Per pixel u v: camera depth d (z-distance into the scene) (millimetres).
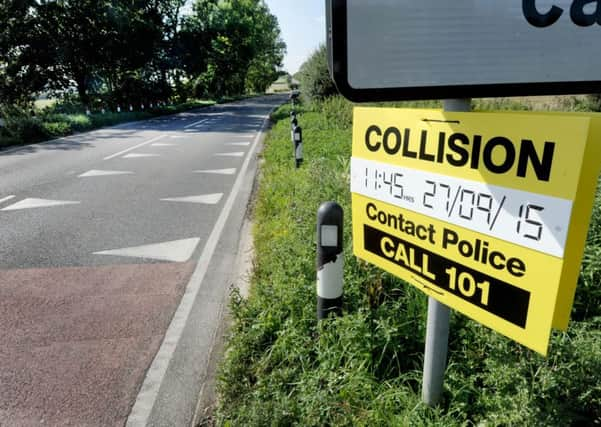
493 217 1206
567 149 979
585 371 1751
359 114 1661
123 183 7152
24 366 2504
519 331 1209
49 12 22625
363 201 1741
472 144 1214
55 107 21828
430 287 1508
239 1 45938
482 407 1818
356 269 2873
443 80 1031
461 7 981
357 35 1007
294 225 3922
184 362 2543
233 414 2006
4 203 5914
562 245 1038
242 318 2654
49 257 4059
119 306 3172
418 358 2178
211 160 9430
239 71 55219
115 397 2271
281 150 8906
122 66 27641
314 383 2016
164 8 30000
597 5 938
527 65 995
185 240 4496
